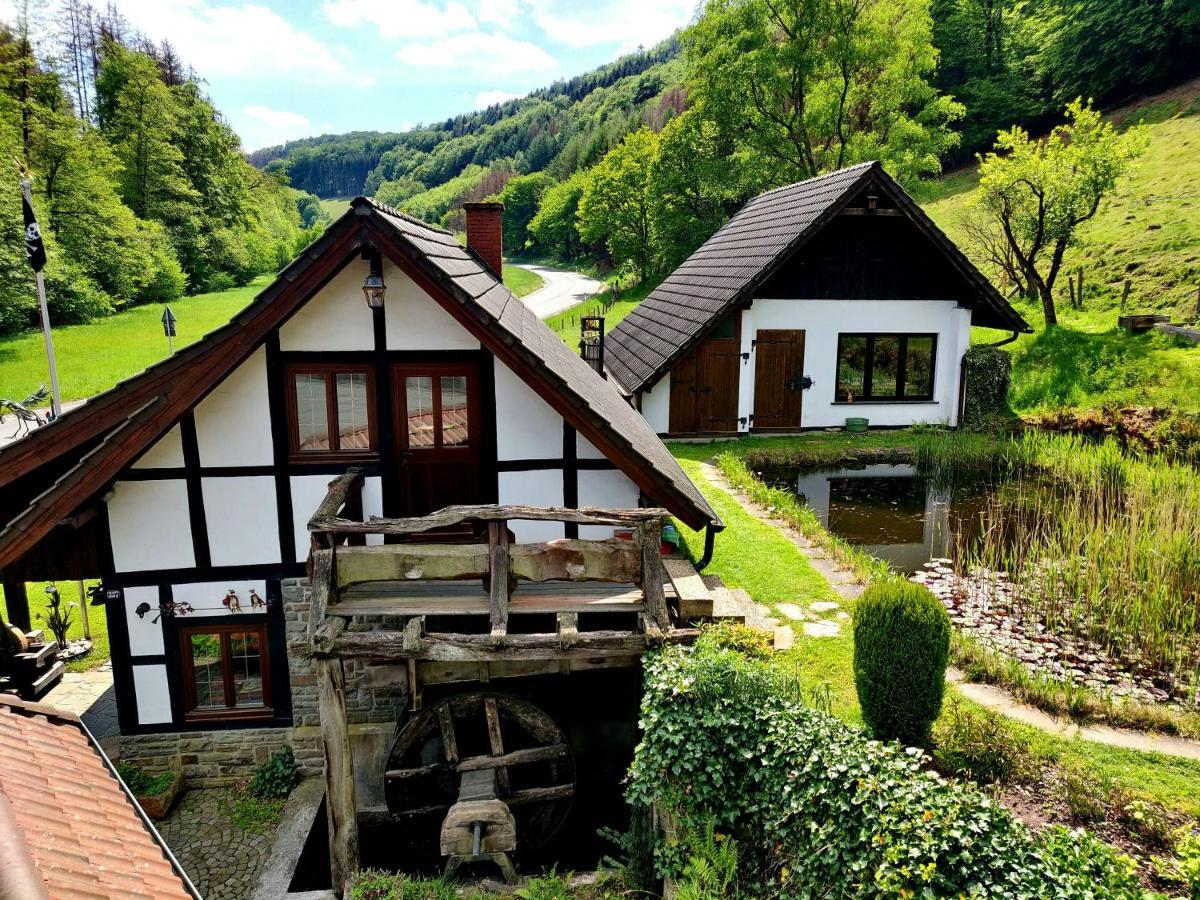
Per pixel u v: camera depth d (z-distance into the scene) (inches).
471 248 573.0
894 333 732.0
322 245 280.4
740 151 1466.5
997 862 160.7
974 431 721.6
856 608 255.8
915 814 174.9
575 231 3380.9
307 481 315.3
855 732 208.2
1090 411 700.7
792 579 397.7
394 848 314.0
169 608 313.9
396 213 359.6
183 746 326.6
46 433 287.6
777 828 205.5
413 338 311.1
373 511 321.4
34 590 486.3
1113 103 1649.9
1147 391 716.0
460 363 315.6
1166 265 983.6
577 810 329.7
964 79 1929.1
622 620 312.2
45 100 1822.1
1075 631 346.6
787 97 1405.0
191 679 323.9
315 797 319.6
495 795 287.4
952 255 687.1
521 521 332.8
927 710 245.0
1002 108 1787.6
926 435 706.8
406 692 309.4
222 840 297.1
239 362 289.7
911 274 720.3
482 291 345.4
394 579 266.5
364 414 315.6
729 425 727.1
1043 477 600.1
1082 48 1669.5
